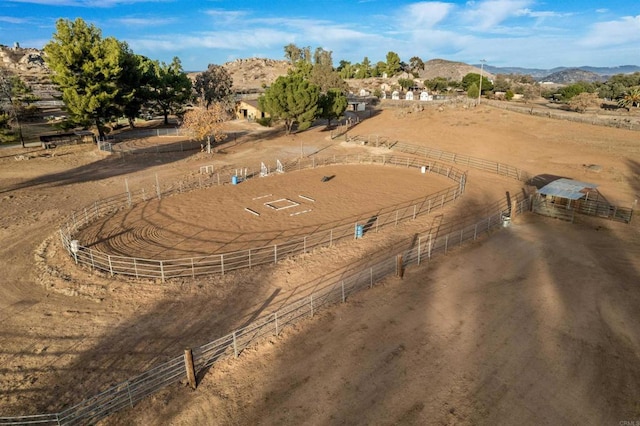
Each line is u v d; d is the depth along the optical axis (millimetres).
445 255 23953
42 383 13828
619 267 22578
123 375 14164
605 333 16531
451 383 13742
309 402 12961
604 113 76750
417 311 18016
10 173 42750
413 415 12492
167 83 74375
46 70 161375
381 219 30469
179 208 32531
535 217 31141
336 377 14008
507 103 91938
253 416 12469
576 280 21016
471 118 68000
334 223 29578
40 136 57906
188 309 18141
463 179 40375
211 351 15305
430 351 15320
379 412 12578
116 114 58969
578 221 30125
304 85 63688
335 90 71875
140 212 31453
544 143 54125
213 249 24750
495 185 40250
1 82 54750
